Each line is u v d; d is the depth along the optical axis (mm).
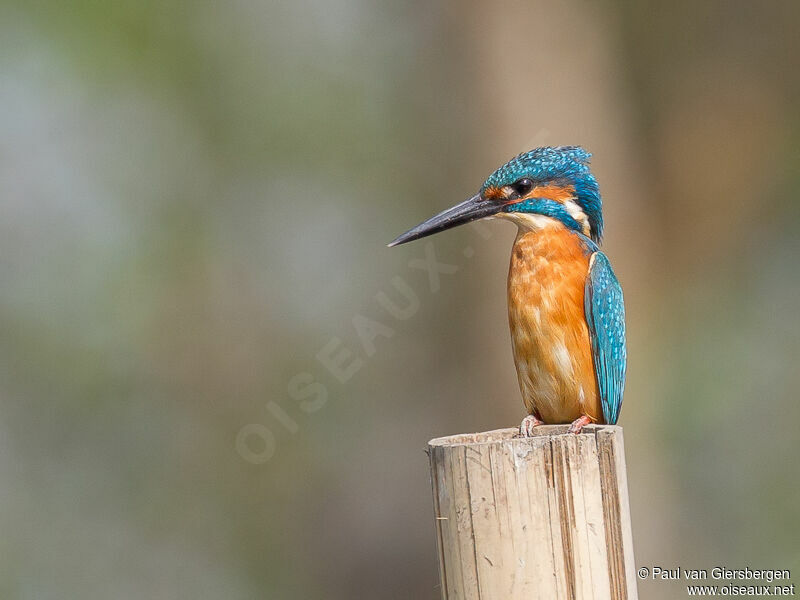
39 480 15875
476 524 4973
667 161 15000
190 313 16266
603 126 13305
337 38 16531
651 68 14945
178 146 16641
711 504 14227
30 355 15789
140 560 15945
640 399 13328
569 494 4930
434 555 15922
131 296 16141
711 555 14023
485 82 13055
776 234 15336
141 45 16266
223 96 16609
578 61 13109
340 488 16203
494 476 4965
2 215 16047
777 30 15219
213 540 16172
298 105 16516
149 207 16453
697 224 15094
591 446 4957
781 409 14555
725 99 15117
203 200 16562
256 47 16688
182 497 16172
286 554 16141
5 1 15711
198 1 16438
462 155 13375
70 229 16297
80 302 16047
